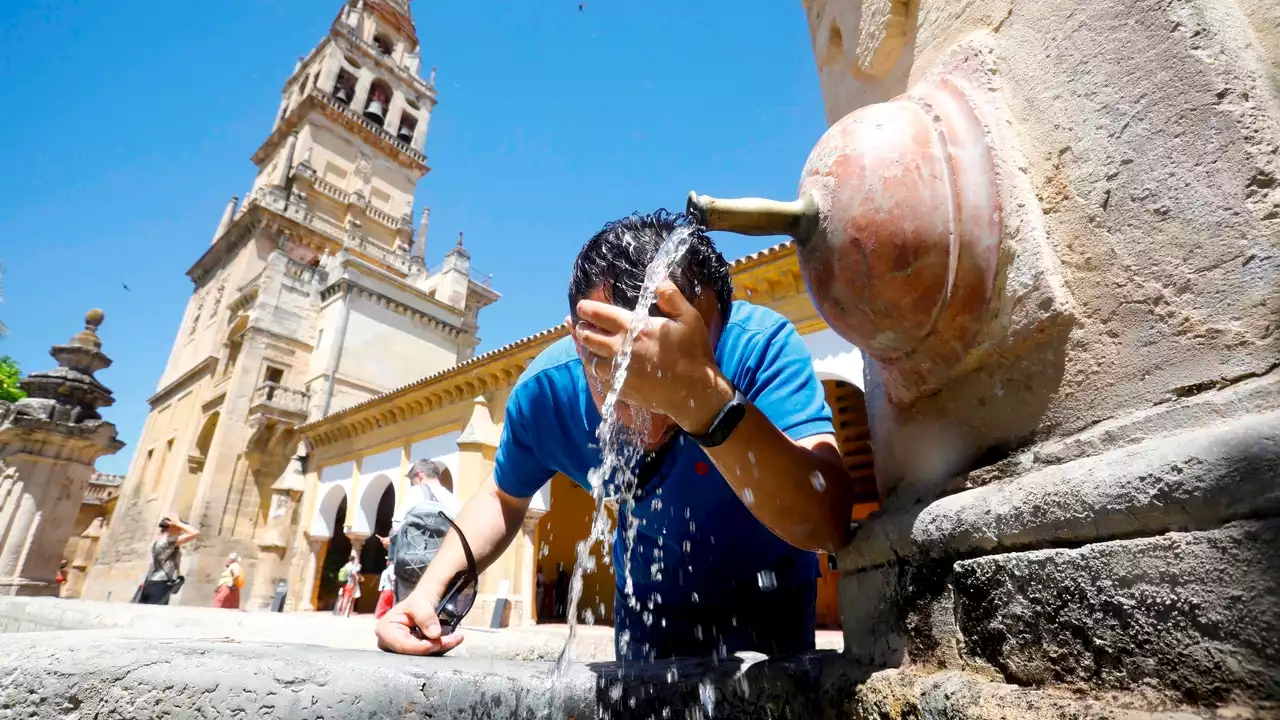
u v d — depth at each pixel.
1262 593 0.52
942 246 0.89
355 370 23.36
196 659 1.01
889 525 1.01
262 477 22.23
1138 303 0.72
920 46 1.21
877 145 0.96
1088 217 0.80
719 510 1.50
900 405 1.14
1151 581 0.61
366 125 32.72
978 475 0.89
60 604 4.27
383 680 0.99
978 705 0.70
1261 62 0.70
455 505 4.82
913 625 0.93
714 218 1.00
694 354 0.92
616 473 1.54
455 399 16.59
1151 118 0.74
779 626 1.74
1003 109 0.94
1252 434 0.55
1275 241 0.62
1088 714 0.60
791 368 1.45
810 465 1.06
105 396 10.89
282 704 0.96
